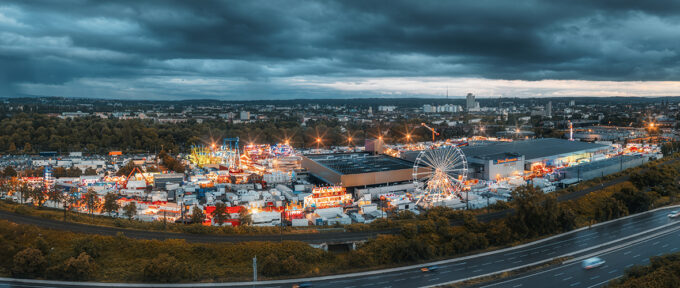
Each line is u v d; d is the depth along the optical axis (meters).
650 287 157.75
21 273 189.50
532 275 196.88
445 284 187.25
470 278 193.25
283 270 195.00
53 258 195.88
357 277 194.75
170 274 185.88
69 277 186.25
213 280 189.25
